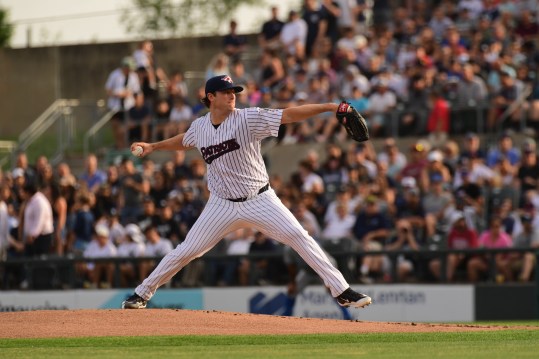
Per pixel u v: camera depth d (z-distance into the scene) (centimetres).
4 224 4025
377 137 4644
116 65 6656
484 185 3962
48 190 4144
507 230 3662
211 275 3675
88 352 1689
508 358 1534
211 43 6462
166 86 5294
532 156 3953
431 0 5597
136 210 4209
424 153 4078
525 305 3381
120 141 5050
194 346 1789
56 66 6744
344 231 3797
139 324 2034
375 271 3525
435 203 3822
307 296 3522
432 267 3478
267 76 5050
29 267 3853
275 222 1988
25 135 5888
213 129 1984
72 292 3759
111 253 3862
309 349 1717
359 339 1898
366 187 3969
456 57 4741
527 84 4591
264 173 2000
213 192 2019
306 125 4766
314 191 3984
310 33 5212
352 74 4738
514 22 5041
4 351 1717
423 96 4612
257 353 1645
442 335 1966
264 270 3634
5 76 6788
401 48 4969
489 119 4488
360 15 5453
